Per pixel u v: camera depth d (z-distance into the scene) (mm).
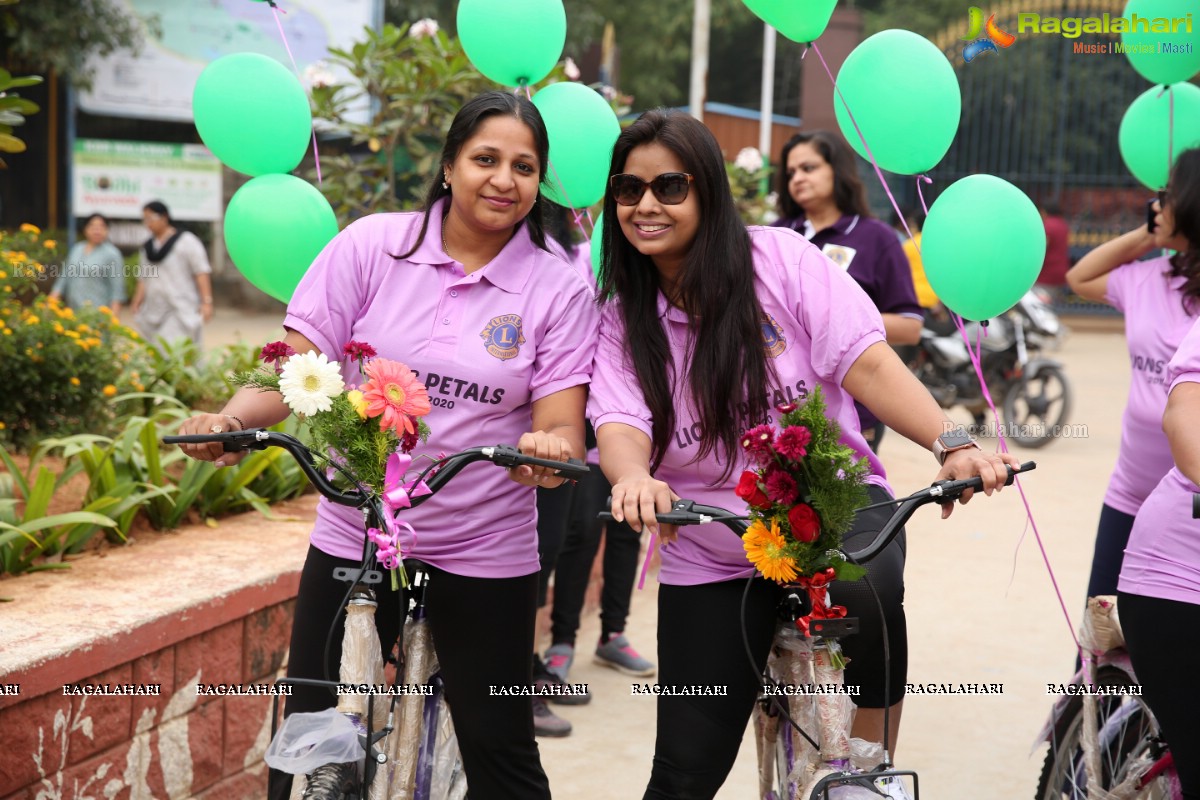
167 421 5020
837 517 2107
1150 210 3262
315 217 3104
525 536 2580
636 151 2424
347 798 2184
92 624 2936
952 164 17016
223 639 3326
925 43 3039
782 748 2400
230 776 3389
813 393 2189
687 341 2500
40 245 6898
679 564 2516
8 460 3768
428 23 5785
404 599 2498
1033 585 5836
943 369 9969
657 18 25359
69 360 5051
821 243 4359
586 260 3967
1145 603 2543
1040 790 3107
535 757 2627
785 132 18828
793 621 2309
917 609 5430
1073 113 17359
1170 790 2688
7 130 4039
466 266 2545
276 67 3115
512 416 2559
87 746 2857
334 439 2209
